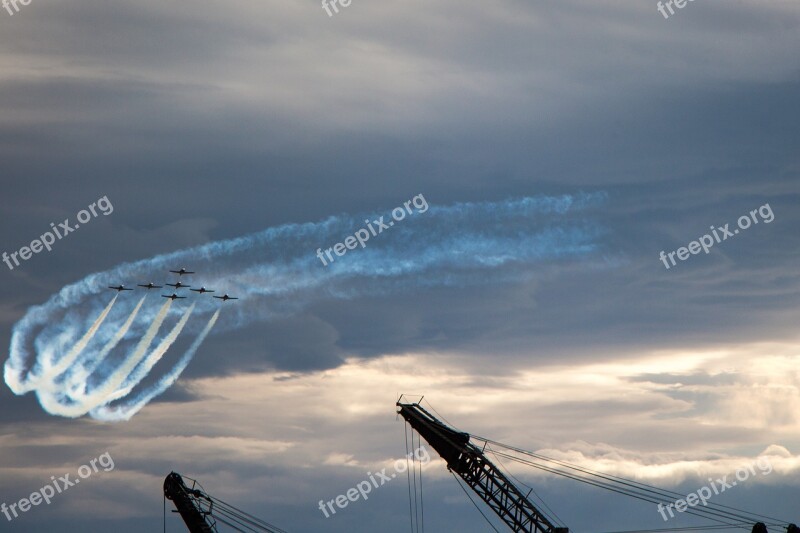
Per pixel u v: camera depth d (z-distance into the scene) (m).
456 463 150.50
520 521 150.00
